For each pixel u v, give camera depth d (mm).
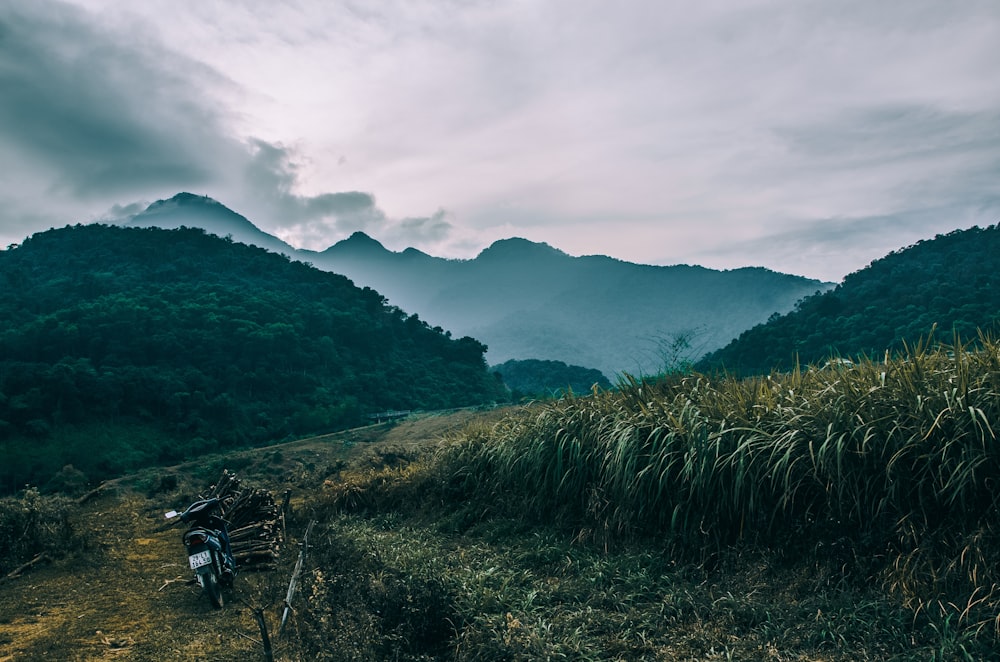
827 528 5688
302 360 125062
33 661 5449
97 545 9906
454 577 5984
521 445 9070
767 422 6480
